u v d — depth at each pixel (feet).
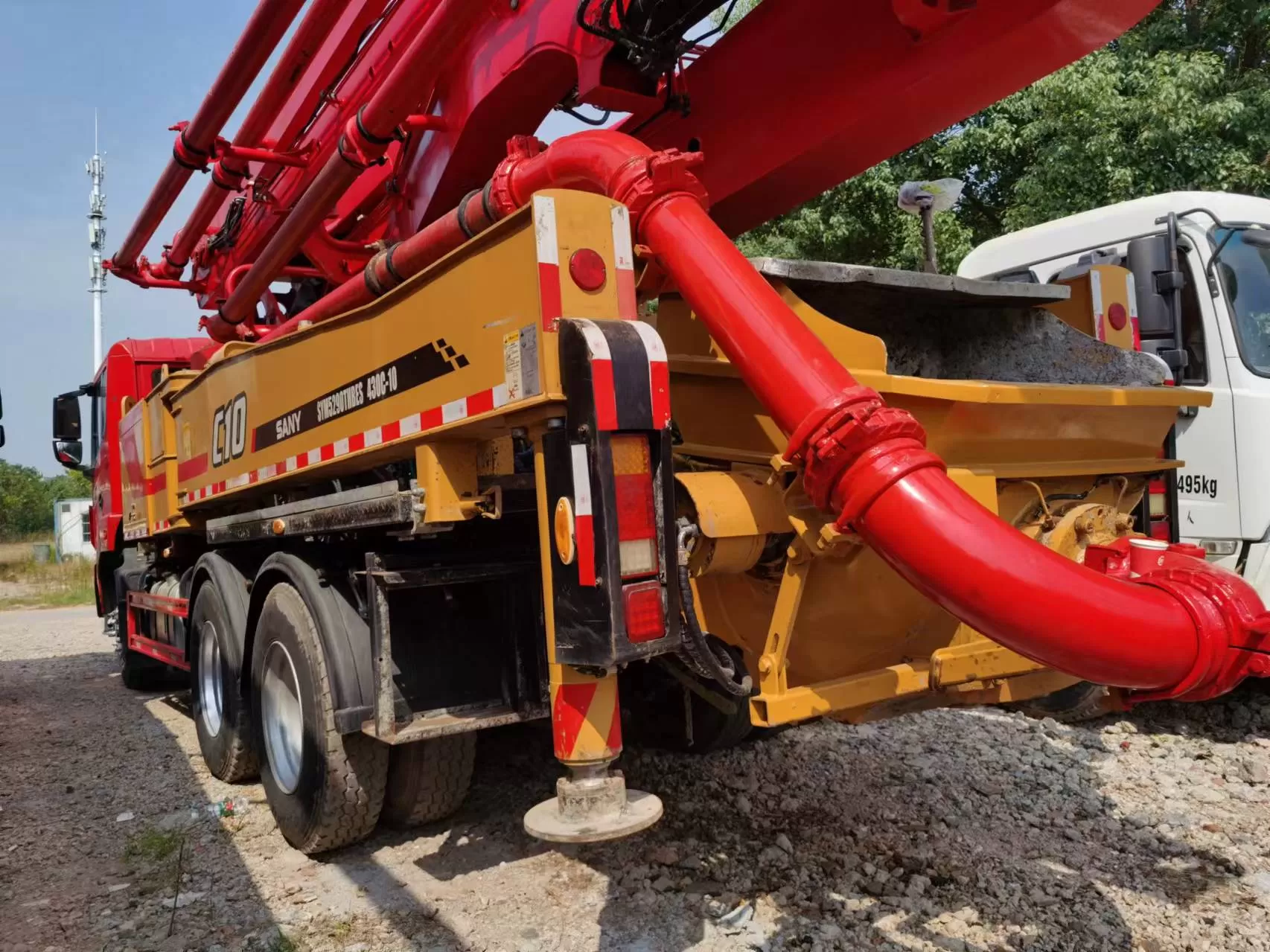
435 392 9.61
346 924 10.52
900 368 13.47
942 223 38.96
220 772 15.84
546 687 10.65
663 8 10.75
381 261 13.25
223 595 15.43
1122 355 12.61
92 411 30.30
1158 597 7.68
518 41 12.55
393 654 10.71
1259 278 18.26
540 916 10.46
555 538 8.27
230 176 17.89
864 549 9.32
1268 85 37.70
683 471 10.34
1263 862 11.39
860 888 10.73
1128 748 15.60
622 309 8.57
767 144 11.71
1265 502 17.01
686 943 9.72
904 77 10.26
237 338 22.36
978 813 12.87
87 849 13.25
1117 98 36.27
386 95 13.57
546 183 10.59
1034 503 11.25
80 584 70.33
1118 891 10.65
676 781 14.14
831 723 16.61
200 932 10.55
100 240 78.59
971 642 10.44
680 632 8.23
